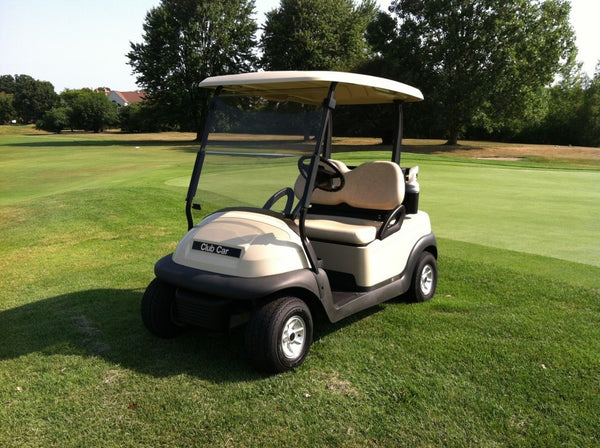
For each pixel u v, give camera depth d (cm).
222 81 299
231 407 250
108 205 800
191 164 1619
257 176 308
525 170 1535
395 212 352
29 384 271
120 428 234
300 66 3297
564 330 343
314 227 338
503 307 385
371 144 2289
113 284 443
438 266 486
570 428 235
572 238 603
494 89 2712
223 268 276
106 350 310
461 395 261
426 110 2902
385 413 246
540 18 2777
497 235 617
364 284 330
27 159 2181
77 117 5891
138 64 3600
